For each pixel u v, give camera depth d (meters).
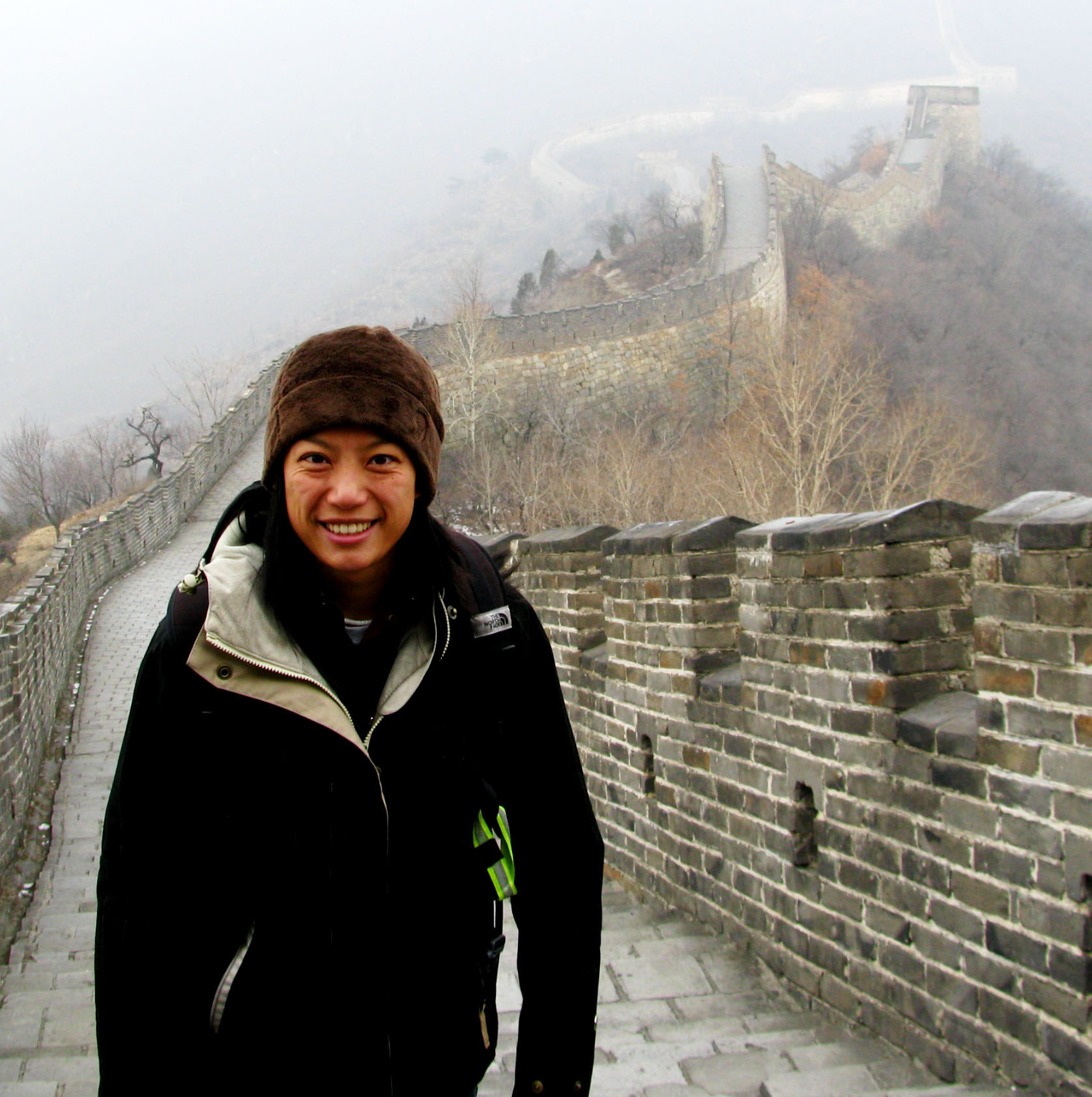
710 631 5.27
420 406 1.75
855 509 26.73
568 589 6.83
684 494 28.28
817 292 51.94
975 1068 3.48
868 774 4.00
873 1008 3.96
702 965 4.75
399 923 1.69
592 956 1.95
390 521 1.70
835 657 4.16
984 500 30.17
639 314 42.28
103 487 42.94
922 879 3.72
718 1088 3.57
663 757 5.60
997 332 54.72
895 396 44.06
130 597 19.73
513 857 1.92
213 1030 1.63
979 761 3.45
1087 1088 3.09
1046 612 3.19
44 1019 4.66
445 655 1.76
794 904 4.45
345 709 1.67
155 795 1.63
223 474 32.47
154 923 1.62
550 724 1.93
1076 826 3.12
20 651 9.07
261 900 1.64
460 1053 1.75
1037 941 3.26
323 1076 1.63
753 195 63.34
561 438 36.56
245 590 1.66
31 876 7.51
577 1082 1.91
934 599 3.92
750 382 37.22
